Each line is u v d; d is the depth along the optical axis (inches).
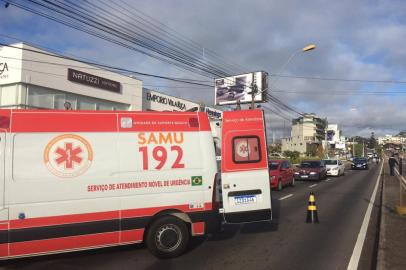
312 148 4490.7
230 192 337.4
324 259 307.6
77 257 313.9
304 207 592.4
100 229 292.7
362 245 351.3
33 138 281.6
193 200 321.4
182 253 323.6
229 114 346.9
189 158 323.6
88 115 298.8
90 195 291.3
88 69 1033.5
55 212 281.4
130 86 1183.6
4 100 890.1
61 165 285.7
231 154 342.0
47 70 922.7
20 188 274.2
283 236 389.4
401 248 326.3
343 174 1540.4
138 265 293.7
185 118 327.9
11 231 270.8
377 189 903.7
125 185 301.6
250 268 285.3
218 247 346.0
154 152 313.0
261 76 1781.5
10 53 878.4
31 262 300.7
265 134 348.5
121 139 304.7
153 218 311.6
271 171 854.5
